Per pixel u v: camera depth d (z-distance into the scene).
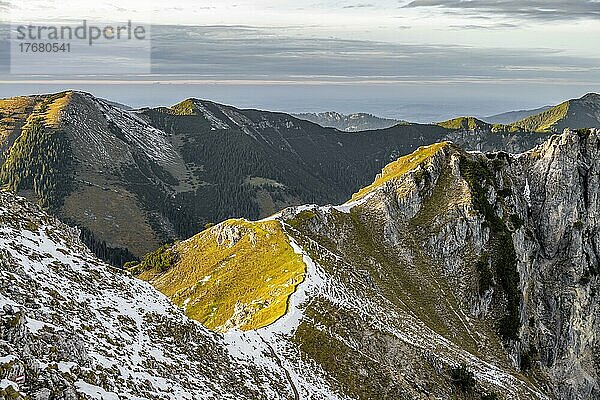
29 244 56.44
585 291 194.38
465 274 174.62
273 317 97.12
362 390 87.62
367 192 197.38
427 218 184.88
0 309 36.62
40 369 33.38
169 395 44.62
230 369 62.38
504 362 159.50
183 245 174.50
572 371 179.12
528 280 188.12
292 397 66.81
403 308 142.88
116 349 46.19
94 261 64.06
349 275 136.12
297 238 145.12
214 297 132.00
